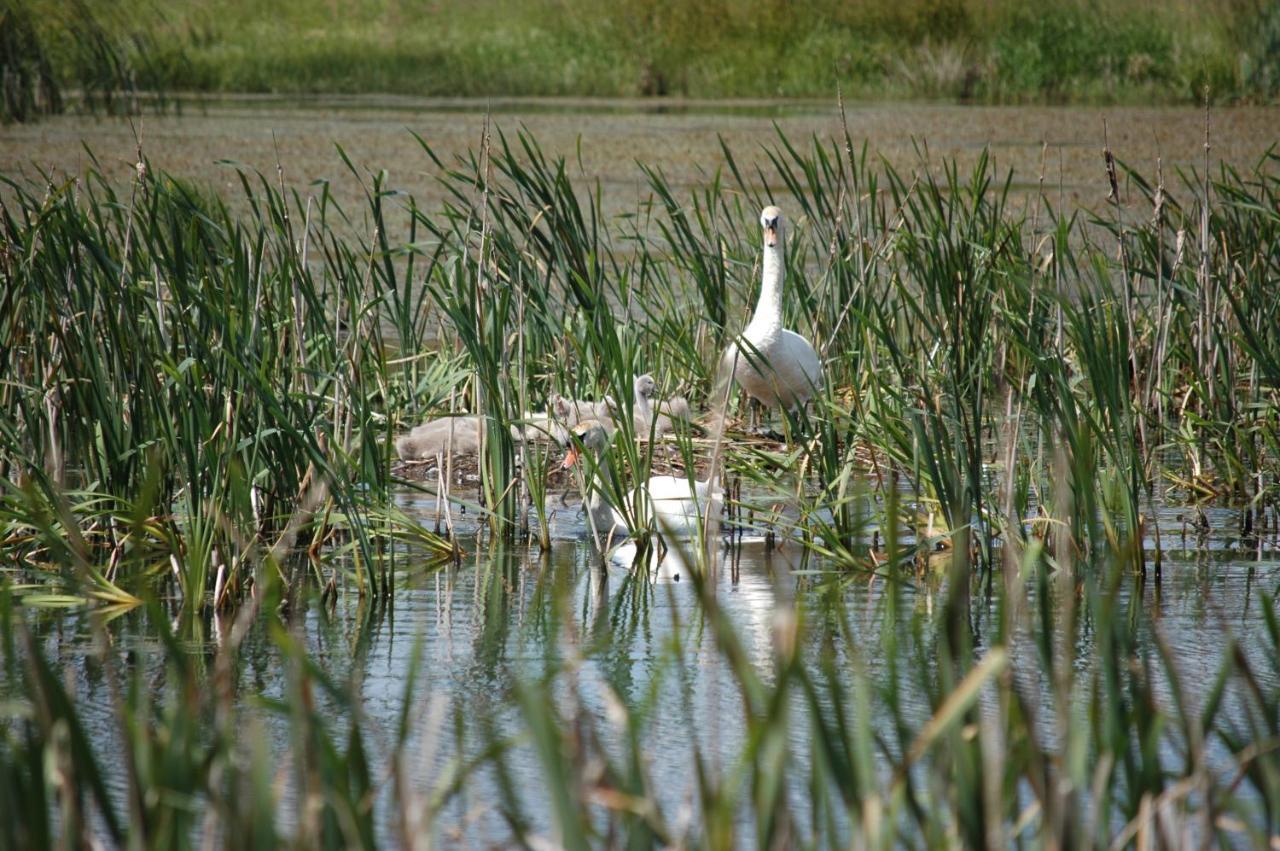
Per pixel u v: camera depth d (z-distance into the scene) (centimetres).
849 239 1805
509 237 1470
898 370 1434
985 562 1235
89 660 1006
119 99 4103
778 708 589
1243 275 1688
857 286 1659
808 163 1736
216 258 1385
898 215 1650
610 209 2839
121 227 1422
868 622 1105
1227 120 4059
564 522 1429
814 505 1335
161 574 1214
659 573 1254
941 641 705
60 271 1299
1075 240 2509
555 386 1673
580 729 623
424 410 1591
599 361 1614
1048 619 764
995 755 617
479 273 1381
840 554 1254
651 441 1300
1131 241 1848
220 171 3131
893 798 599
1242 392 1745
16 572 1191
